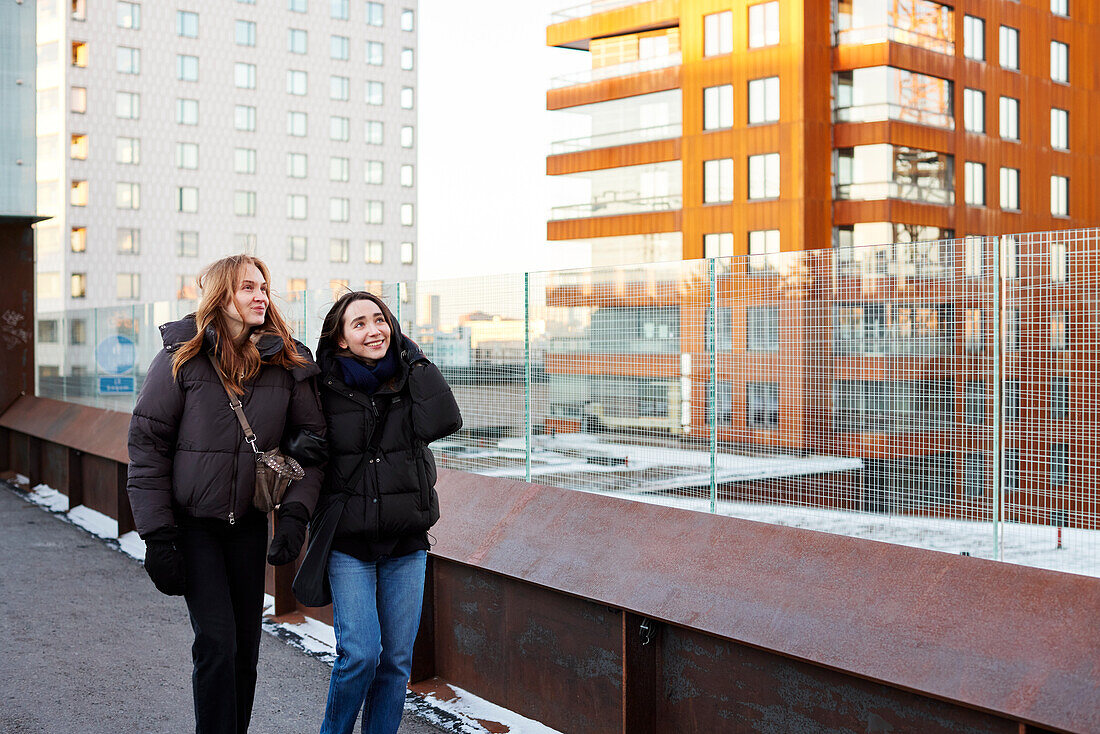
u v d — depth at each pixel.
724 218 39.34
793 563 3.45
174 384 3.38
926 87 38.56
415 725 4.30
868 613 3.12
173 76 69.62
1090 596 2.71
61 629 5.77
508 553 4.47
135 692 4.68
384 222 78.81
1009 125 41.41
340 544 3.46
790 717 3.28
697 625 3.49
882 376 4.43
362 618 3.44
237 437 3.40
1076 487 3.75
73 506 10.07
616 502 4.32
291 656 5.30
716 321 4.84
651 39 43.09
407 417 3.52
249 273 3.46
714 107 39.94
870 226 37.66
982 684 2.73
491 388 5.89
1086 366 3.70
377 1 78.25
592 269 5.34
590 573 4.03
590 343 5.30
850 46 37.56
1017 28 41.69
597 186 44.19
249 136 72.81
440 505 5.17
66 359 12.84
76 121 66.19
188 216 70.19
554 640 4.20
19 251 13.23
